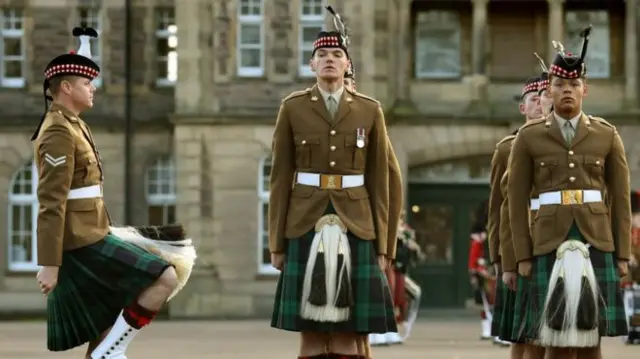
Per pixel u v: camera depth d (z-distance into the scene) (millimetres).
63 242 13289
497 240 16906
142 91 45844
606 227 14234
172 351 25234
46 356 23688
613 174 14391
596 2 44469
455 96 44000
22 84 45719
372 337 27297
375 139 14266
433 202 44500
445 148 43594
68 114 13586
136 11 45938
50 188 13195
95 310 13281
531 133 14461
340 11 43000
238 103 43344
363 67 43000
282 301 14000
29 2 45688
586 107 44156
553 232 14195
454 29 44688
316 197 14070
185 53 43375
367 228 14070
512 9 44469
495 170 16875
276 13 43562
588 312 13867
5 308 45031
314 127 14148
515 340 15211
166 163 45938
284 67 43500
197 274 43219
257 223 43344
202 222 43375
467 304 44438
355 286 13930
